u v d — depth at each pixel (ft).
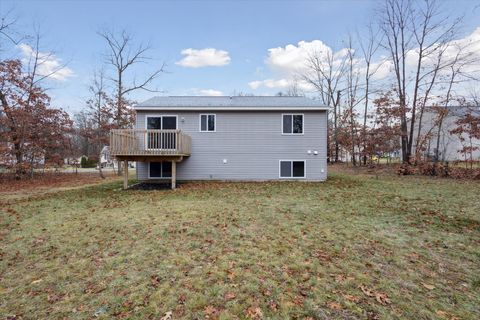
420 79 57.36
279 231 17.85
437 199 27.20
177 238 16.76
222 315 9.24
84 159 98.37
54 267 13.26
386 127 62.13
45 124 57.82
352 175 54.70
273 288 10.86
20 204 28.40
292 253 14.30
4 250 15.53
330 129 97.30
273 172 46.52
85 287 11.35
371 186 37.45
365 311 9.45
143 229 18.65
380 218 20.88
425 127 72.18
